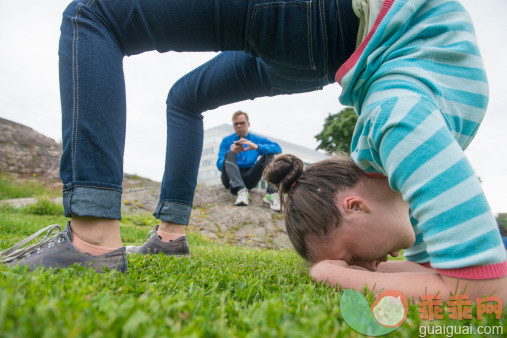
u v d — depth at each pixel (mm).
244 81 1772
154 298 819
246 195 6680
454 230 882
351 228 1212
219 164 7105
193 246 3408
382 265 1521
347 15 1299
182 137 1902
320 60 1396
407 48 1152
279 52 1381
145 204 7051
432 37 1186
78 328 523
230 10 1293
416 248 1528
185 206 1911
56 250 1155
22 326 528
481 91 1147
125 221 5816
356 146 1271
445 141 947
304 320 681
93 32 1243
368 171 1212
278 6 1284
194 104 1908
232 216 6324
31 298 708
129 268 1360
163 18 1288
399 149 961
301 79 1562
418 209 943
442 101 1078
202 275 1240
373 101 1101
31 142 11102
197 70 1888
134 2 1269
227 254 2463
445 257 905
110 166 1206
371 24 1215
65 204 1177
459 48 1138
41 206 6027
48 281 889
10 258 1212
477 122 1173
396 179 993
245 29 1336
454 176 909
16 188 8352
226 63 1768
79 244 1188
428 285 967
